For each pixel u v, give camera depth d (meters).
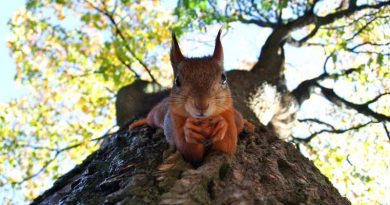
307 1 11.13
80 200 3.72
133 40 11.29
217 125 3.55
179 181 3.18
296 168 4.62
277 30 10.42
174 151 3.94
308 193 3.89
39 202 4.74
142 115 7.80
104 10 11.62
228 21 10.57
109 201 3.15
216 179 3.42
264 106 8.65
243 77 8.94
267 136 5.58
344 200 4.50
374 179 11.71
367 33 11.69
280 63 10.25
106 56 11.47
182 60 3.89
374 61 10.83
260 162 4.33
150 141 4.88
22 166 11.72
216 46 3.90
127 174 3.76
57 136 11.84
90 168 4.78
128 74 11.38
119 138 5.59
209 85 3.55
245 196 3.32
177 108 3.65
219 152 3.74
